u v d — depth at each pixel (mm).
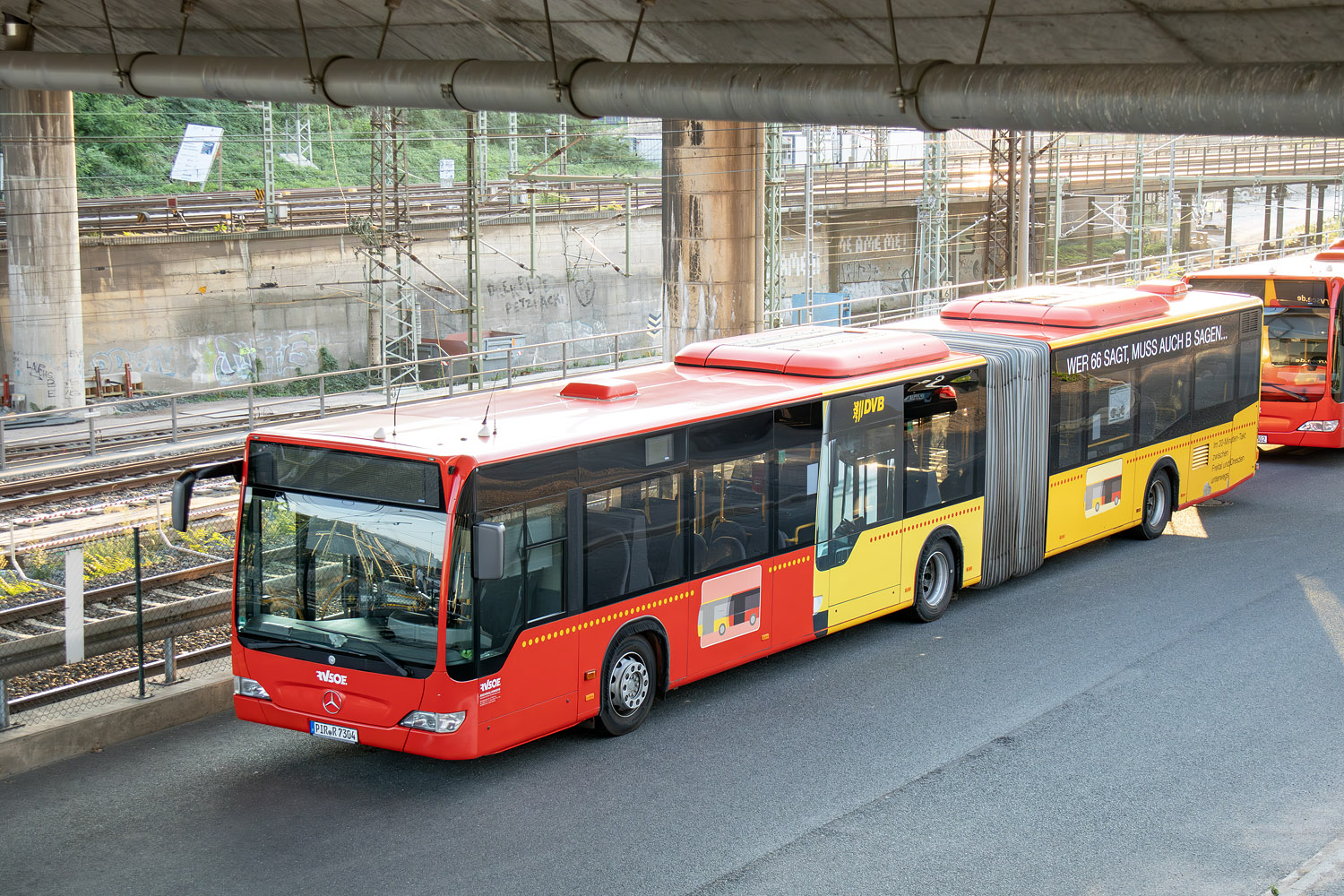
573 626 9656
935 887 7816
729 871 8055
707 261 25141
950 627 13055
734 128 24672
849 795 9188
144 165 54750
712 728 10516
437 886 7891
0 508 19281
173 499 9500
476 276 41969
